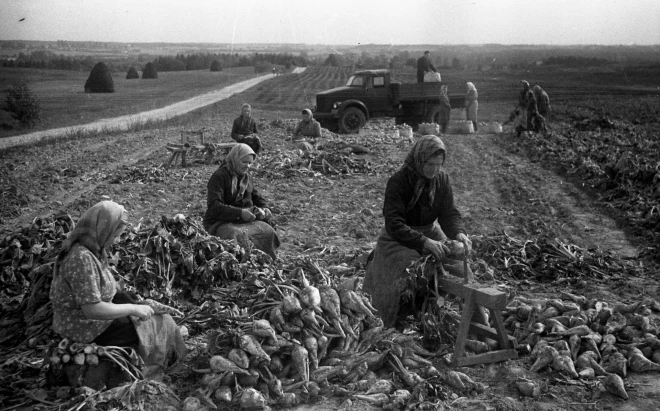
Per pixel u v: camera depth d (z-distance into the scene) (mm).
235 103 45500
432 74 25953
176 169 16297
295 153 16406
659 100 39250
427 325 5375
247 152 7836
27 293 5965
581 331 5230
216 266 6582
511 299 6180
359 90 25000
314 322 4895
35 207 12484
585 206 11664
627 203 11328
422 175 5676
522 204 12102
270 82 70938
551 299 6156
